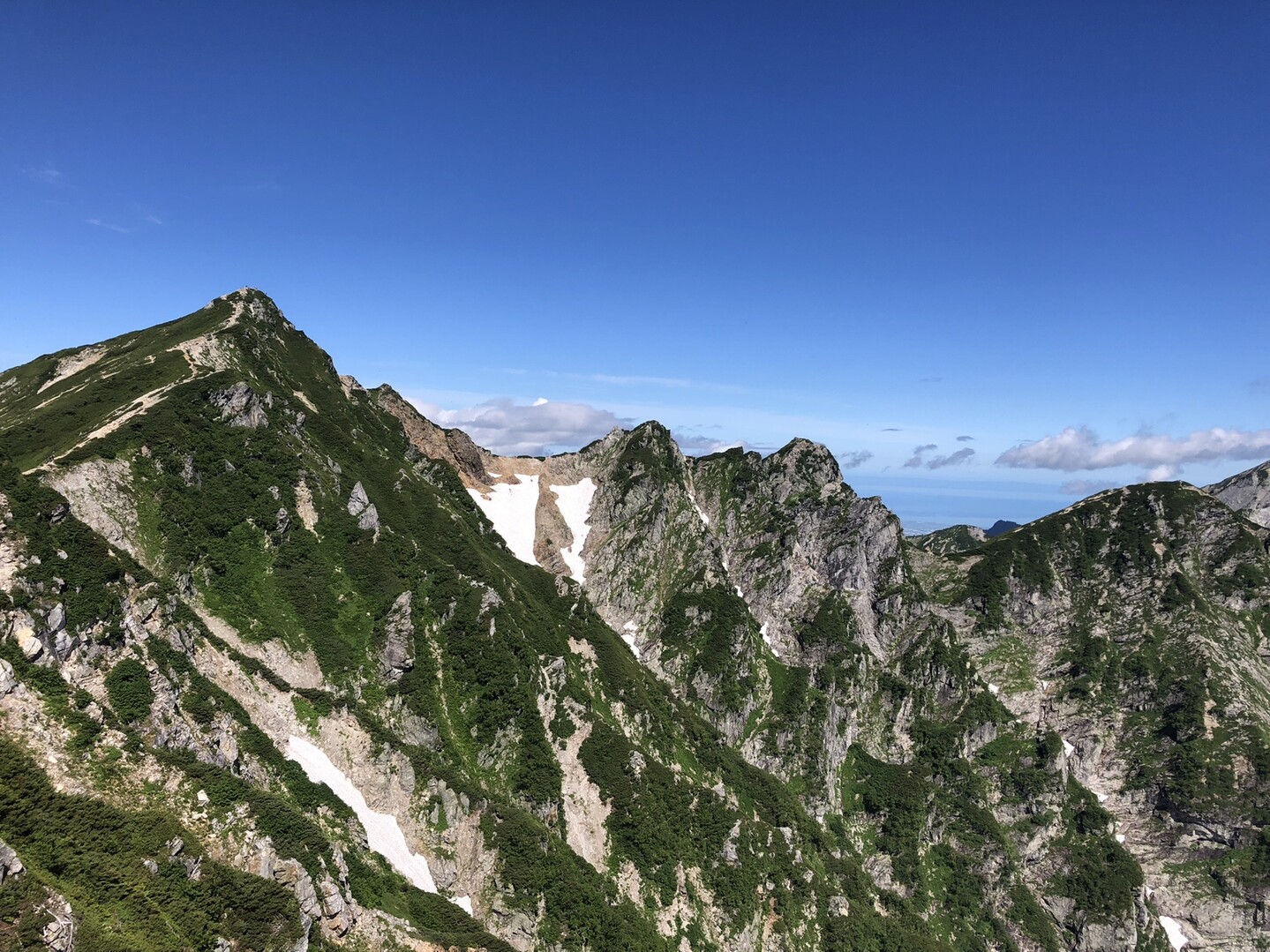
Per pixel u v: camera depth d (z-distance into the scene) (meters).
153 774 74.81
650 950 119.50
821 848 176.50
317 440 177.12
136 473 134.00
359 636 143.12
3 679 73.12
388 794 115.06
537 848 119.75
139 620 97.44
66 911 53.19
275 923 65.44
